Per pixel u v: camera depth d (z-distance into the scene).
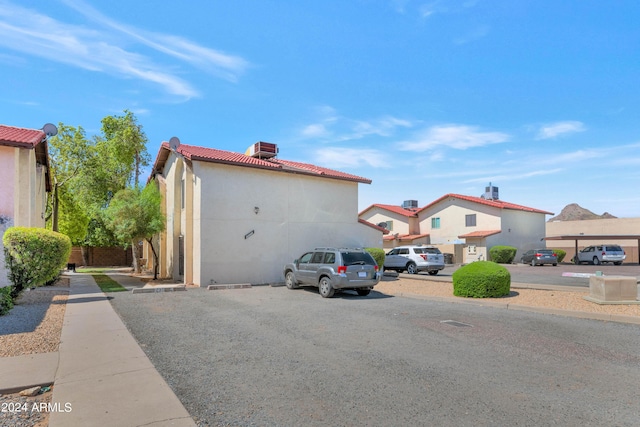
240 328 8.48
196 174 16.56
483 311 10.57
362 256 13.52
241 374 5.55
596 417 4.18
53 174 27.84
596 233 42.62
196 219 16.69
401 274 21.91
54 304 11.35
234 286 15.98
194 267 16.81
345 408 4.41
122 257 38.59
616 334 7.87
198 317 9.70
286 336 7.75
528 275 22.55
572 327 8.52
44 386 5.11
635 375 5.49
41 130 15.95
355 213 21.88
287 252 18.89
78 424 3.96
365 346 7.00
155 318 9.58
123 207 19.23
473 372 5.61
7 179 13.33
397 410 4.35
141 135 29.61
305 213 19.73
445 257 37.00
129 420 4.06
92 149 28.78
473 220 38.53
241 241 17.39
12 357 6.16
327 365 5.94
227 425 4.01
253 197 17.91
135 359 6.15
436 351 6.68
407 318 9.56
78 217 30.20
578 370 5.70
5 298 9.73
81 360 6.07
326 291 13.27
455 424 4.02
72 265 27.50
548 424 4.03
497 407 4.43
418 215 44.16
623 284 10.77
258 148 20.95
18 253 10.66
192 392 4.89
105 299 12.52
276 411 4.34
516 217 38.53
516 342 7.25
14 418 4.23
